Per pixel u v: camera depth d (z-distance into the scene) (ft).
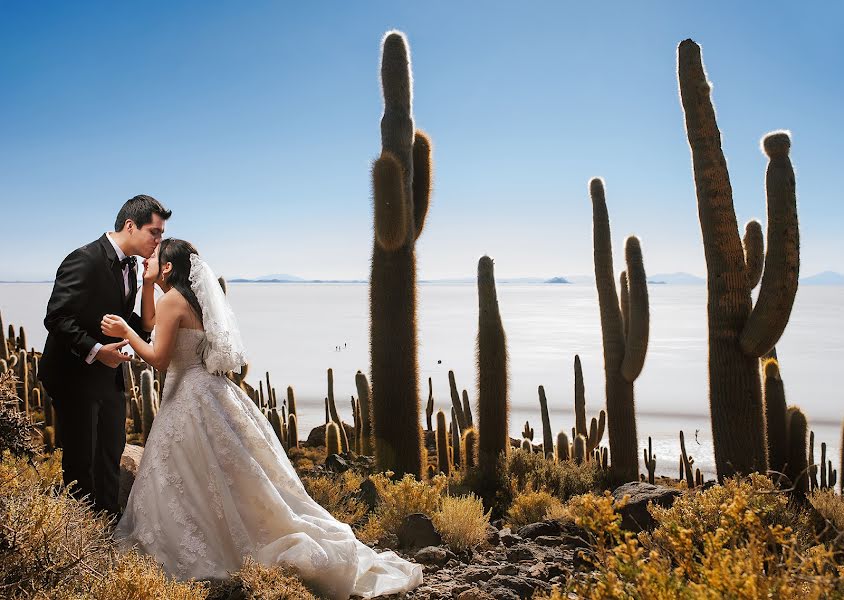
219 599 11.59
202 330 13.38
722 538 9.10
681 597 7.98
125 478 16.17
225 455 12.70
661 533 12.25
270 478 13.32
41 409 47.80
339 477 23.61
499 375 38.55
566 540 17.38
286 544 12.37
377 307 34.86
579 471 38.52
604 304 43.04
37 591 9.23
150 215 14.33
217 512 12.51
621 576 8.75
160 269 13.60
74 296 13.51
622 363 41.70
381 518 18.28
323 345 653.30
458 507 17.99
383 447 34.32
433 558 15.71
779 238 26.81
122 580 9.77
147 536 12.38
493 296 39.04
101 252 14.01
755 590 7.71
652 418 232.32
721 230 28.66
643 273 41.39
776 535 9.00
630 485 18.89
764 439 28.48
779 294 26.66
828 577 8.07
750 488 13.91
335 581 12.33
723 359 28.53
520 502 23.71
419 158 40.37
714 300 28.86
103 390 14.05
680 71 29.91
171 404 13.10
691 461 70.74
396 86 35.94
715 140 29.12
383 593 13.17
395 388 34.35
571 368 420.77
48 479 13.25
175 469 12.67
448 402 243.81
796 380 357.61
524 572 14.70
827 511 22.43
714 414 28.91
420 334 35.78
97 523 11.31
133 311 15.02
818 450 141.28
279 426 67.67
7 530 9.46
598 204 43.70
